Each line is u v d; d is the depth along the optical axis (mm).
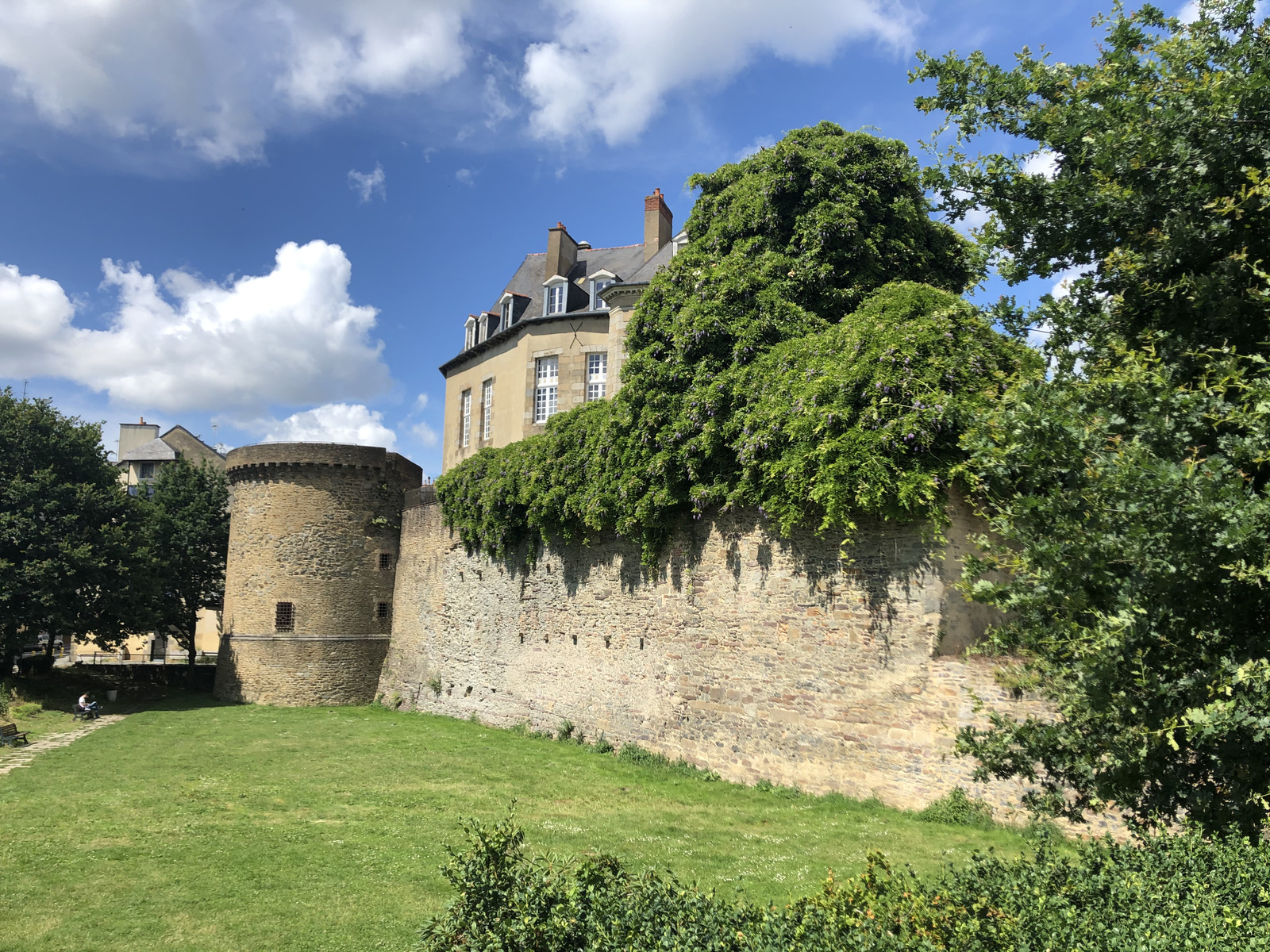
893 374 11812
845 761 12734
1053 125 6555
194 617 40000
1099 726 5441
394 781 15336
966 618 11930
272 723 24672
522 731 21359
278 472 30922
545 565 21312
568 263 31266
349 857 10266
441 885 9219
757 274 15578
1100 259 6594
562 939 4688
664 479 15898
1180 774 5391
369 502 31391
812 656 13414
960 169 7043
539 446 21547
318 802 13570
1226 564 4434
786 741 13711
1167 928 4168
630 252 31344
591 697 18938
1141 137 5871
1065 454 5207
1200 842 5066
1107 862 5301
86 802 13500
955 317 11758
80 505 29984
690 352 15641
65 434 31141
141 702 30625
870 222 16203
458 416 35125
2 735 20156
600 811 12688
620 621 18125
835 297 15586
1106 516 4977
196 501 39781
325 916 8273
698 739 15547
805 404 12922
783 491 13477
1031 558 5363
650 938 4445
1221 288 5555
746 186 16969
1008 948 4195
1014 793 10750
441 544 27484
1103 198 6164
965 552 11789
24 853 10367
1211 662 4887
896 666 12203
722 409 14797
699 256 16844
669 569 16594
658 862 9492
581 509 18578
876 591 12547
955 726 11375
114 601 30719
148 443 58062
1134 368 5230
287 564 30391
